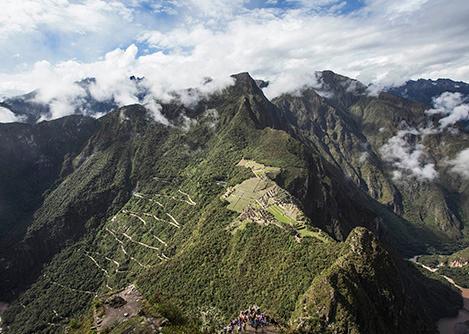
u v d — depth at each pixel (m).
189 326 81.25
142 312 81.31
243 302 174.50
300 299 160.88
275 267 185.25
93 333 77.38
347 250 185.38
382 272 183.75
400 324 178.38
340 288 159.00
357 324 147.75
